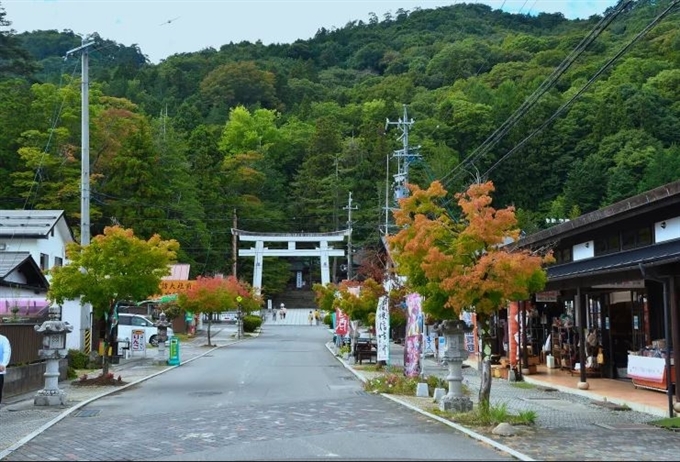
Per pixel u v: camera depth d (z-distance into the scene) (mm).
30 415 14750
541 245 22797
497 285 12578
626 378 20875
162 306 53500
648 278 14109
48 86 58031
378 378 20844
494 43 73875
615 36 44875
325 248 74812
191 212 67375
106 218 56031
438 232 13703
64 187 51406
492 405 15391
